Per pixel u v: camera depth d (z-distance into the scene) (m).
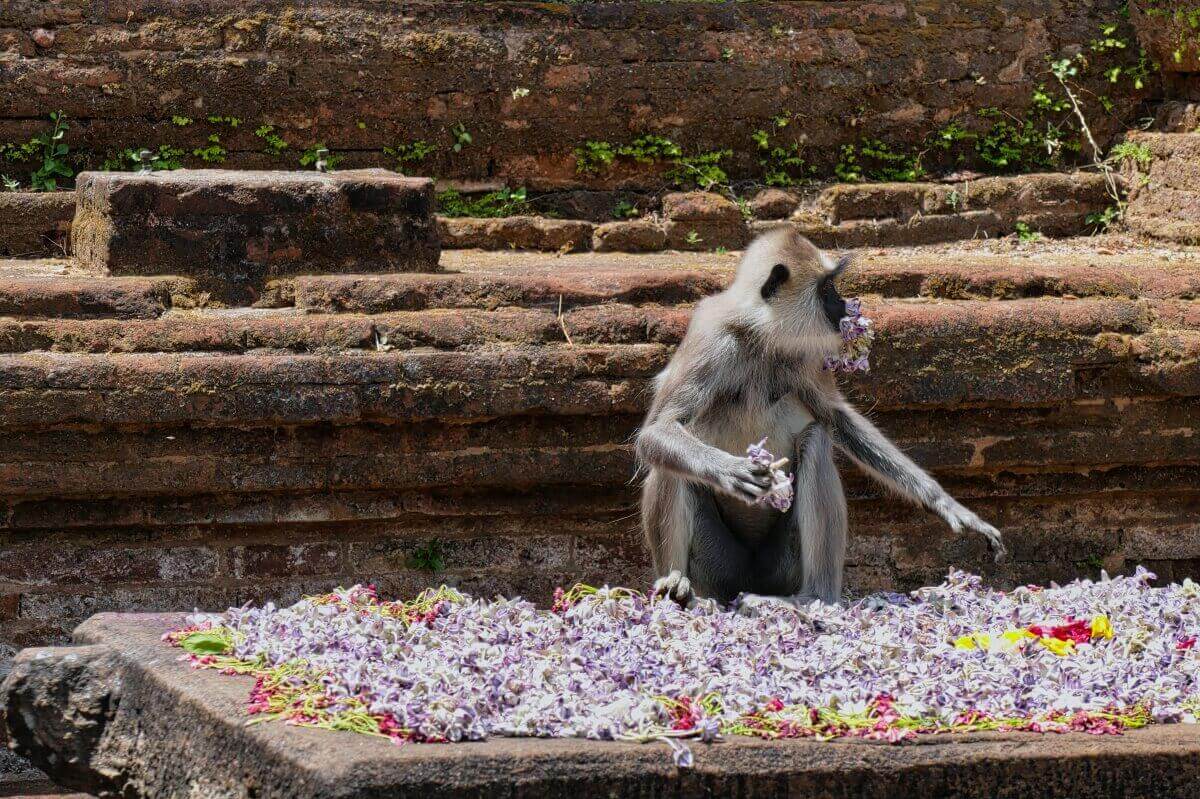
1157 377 7.44
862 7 11.23
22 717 4.65
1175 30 11.09
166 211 7.55
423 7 10.66
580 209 10.89
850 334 5.90
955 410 7.48
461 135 10.68
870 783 3.80
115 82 10.25
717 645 4.73
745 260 6.12
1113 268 8.08
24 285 7.02
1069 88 11.47
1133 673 4.56
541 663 4.41
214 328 6.97
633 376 7.11
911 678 4.36
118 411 6.64
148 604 6.99
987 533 5.80
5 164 10.20
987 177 11.14
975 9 11.36
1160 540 7.86
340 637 4.73
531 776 3.65
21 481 6.67
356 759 3.58
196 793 4.08
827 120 11.20
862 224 10.59
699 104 10.98
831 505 5.89
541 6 10.80
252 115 10.45
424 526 7.24
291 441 6.91
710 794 3.74
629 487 7.32
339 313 7.30
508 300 7.41
